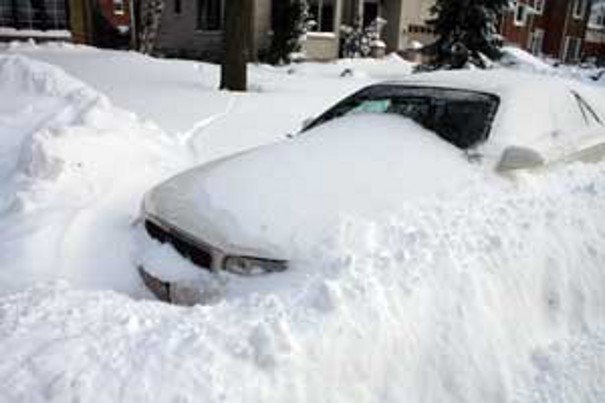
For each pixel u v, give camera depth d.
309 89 11.71
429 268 2.86
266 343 2.24
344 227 2.92
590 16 40.22
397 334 2.55
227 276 2.85
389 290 2.67
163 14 24.70
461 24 16.91
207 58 23.88
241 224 2.94
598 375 2.86
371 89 4.73
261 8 20.78
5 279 3.17
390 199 3.18
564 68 26.98
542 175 3.98
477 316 2.84
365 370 2.40
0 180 4.51
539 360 2.93
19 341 2.20
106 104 6.12
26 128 5.64
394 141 3.75
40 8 18.69
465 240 3.10
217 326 2.35
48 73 6.88
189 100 8.87
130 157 5.00
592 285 3.51
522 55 24.00
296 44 20.69
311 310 2.49
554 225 3.58
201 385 2.04
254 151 3.79
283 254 2.79
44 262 3.36
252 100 9.35
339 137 3.82
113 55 14.89
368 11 25.84
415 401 2.47
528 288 3.20
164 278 3.04
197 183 3.39
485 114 3.97
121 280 3.31
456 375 2.62
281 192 3.14
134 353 2.14
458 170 3.56
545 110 4.26
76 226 3.72
